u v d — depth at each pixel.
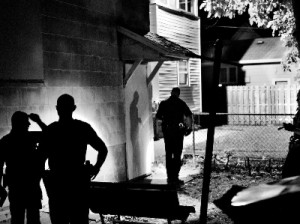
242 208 2.79
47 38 7.83
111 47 9.79
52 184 4.92
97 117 9.22
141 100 11.03
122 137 10.13
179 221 6.95
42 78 7.65
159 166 12.29
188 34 21.95
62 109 4.97
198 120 21.94
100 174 9.29
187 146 16.19
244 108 25.19
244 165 11.76
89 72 8.99
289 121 23.72
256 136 19.22
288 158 6.89
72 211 4.92
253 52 29.58
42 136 5.01
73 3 8.54
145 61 10.88
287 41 13.63
